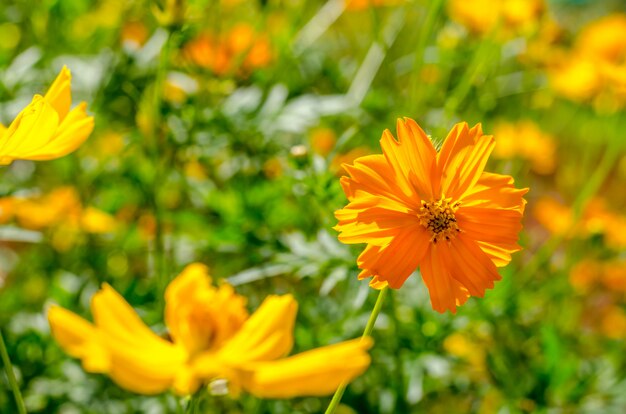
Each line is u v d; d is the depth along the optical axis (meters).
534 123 0.91
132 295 0.65
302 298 0.67
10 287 0.71
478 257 0.43
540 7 0.81
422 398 0.70
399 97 0.79
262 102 0.72
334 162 0.70
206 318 0.36
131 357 0.34
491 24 0.81
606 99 0.81
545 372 0.66
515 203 0.43
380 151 0.73
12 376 0.41
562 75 0.84
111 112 0.71
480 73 0.81
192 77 0.67
